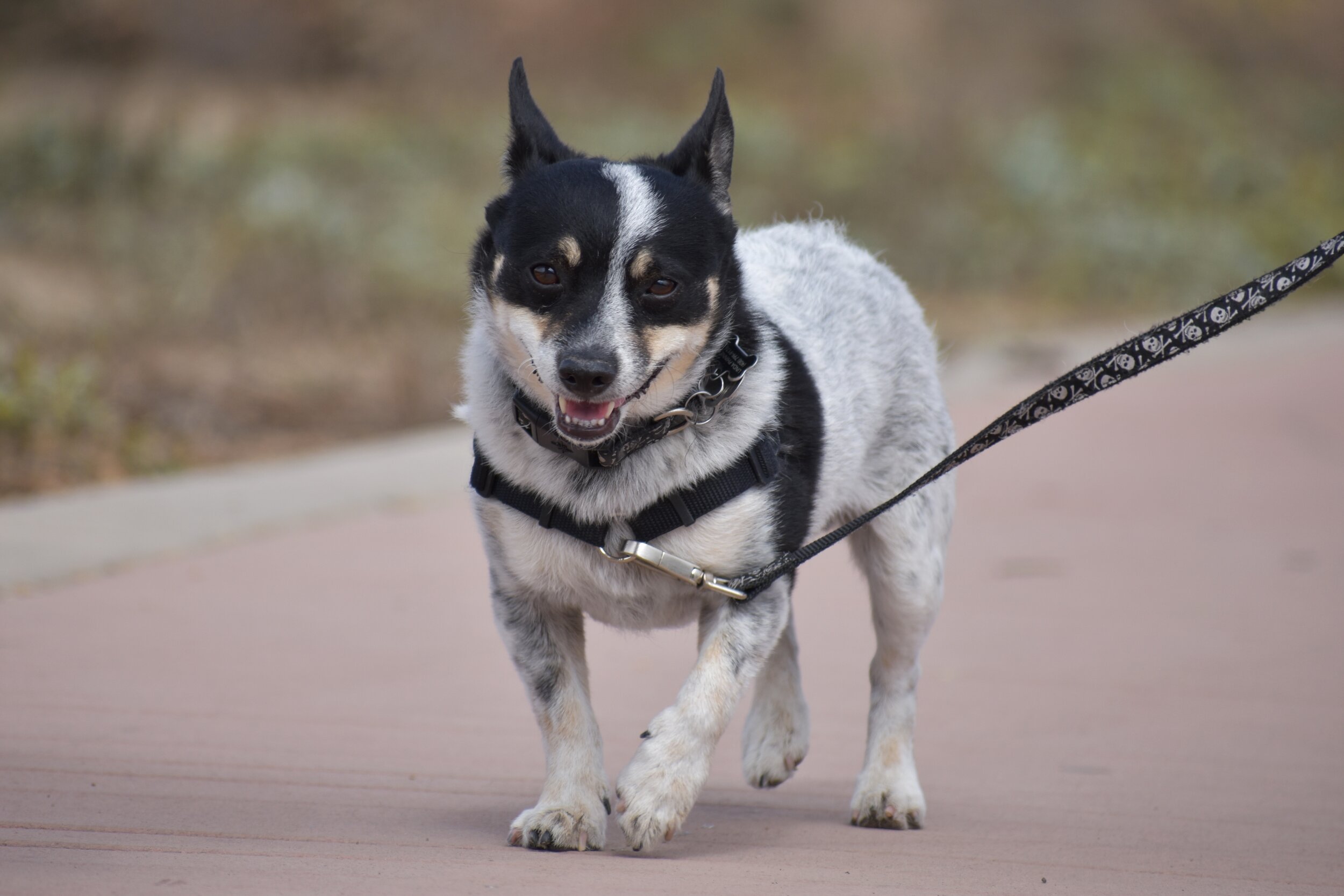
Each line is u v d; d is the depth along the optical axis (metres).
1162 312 29.97
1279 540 12.52
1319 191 38.72
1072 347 24.33
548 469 5.57
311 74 37.94
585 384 5.32
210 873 4.91
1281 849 5.78
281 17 37.75
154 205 24.66
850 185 32.16
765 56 45.56
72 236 23.11
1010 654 9.18
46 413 15.06
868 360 6.75
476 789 6.34
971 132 37.41
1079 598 10.63
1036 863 5.52
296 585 10.41
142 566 10.75
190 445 15.89
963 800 6.53
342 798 6.07
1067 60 47.94
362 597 10.16
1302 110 48.38
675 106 40.12
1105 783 6.77
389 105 36.09
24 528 11.40
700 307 5.64
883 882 5.18
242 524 12.20
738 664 5.56
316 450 16.27
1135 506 14.02
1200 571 11.44
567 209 5.59
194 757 6.59
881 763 6.33
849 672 8.78
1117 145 39.53
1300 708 8.02
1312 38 53.78
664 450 5.54
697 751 5.44
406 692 7.95
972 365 22.59
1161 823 6.15
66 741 6.75
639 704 8.02
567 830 5.47
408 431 17.44
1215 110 46.19
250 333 20.45
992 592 10.81
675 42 44.97
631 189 5.66
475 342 6.00
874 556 6.73
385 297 22.22
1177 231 33.44
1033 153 35.34
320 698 7.75
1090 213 33.78
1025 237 31.94
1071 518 13.45
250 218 24.27
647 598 5.77
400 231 24.86
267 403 17.88
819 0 47.84
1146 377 23.09
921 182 33.69
